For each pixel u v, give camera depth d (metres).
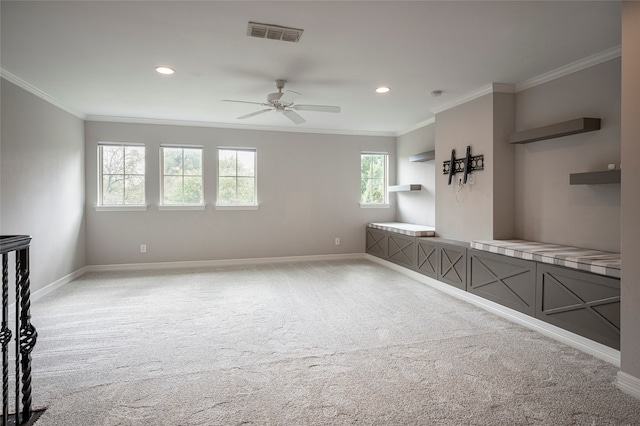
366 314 3.47
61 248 4.55
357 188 6.59
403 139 6.47
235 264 5.96
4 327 1.66
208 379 2.24
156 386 2.15
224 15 2.41
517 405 1.95
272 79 3.71
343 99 4.45
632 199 2.03
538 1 2.23
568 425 1.79
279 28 2.59
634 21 2.00
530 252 3.05
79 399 2.01
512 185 3.97
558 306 2.81
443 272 4.31
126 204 5.50
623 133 2.07
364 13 2.38
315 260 6.36
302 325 3.17
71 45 2.87
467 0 2.22
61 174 4.56
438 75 3.59
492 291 3.52
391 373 2.31
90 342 2.80
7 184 3.48
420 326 3.15
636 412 1.89
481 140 4.07
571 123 3.10
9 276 3.47
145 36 2.72
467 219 4.33
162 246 5.65
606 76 3.04
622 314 2.10
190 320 3.30
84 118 5.22
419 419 1.83
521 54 3.07
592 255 2.82
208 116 5.37
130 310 3.58
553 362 2.45
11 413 1.88
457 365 2.42
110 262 5.45
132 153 5.54
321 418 1.84
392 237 5.60
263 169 6.09
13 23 2.51
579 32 2.66
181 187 5.75
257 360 2.50
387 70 3.45
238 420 1.83
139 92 4.14
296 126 6.13
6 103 3.46
